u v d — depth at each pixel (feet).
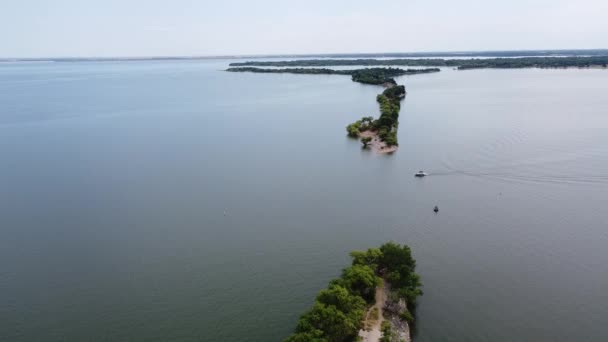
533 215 472.85
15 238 453.58
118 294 359.66
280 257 404.36
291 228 459.73
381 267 355.15
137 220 486.79
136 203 533.14
